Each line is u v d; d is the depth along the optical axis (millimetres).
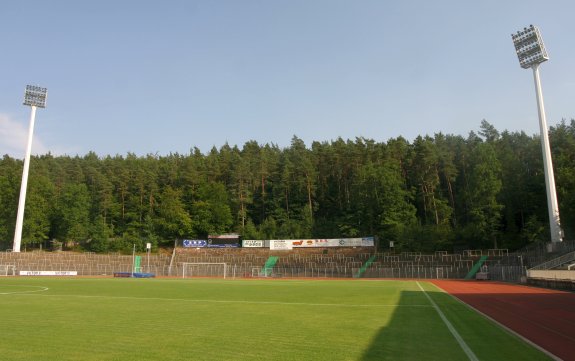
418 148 104812
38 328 16672
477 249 86875
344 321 18984
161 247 112875
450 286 50031
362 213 100875
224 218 113938
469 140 111312
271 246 98688
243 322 18594
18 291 39219
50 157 152250
